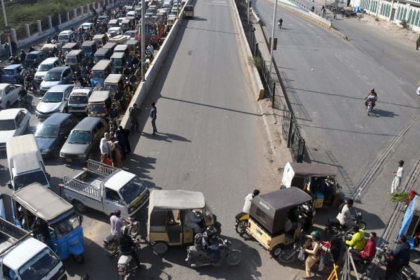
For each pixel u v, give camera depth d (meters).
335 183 17.25
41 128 22.75
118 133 20.77
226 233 15.74
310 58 43.12
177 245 14.69
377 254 14.55
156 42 46.19
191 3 78.38
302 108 28.89
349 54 45.84
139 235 15.70
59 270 12.83
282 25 63.69
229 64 38.62
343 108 29.20
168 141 23.28
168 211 14.74
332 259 13.83
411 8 61.38
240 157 21.69
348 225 15.44
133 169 20.27
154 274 13.78
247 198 15.70
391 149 23.27
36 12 58.56
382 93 32.72
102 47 39.69
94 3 75.12
